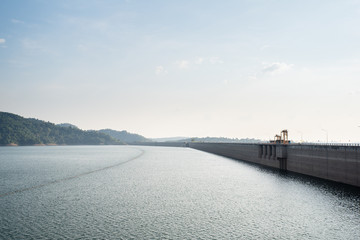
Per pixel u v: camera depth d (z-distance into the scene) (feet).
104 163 413.80
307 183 203.00
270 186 200.13
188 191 186.19
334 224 117.29
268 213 133.80
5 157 567.59
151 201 158.71
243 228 114.11
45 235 107.65
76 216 131.13
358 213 131.03
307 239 102.42
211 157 516.73
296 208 141.18
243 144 450.30
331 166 202.08
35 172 305.73
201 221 123.13
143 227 115.75
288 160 281.33
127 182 226.17
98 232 110.42
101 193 182.39
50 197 172.76
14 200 165.89
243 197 167.02
